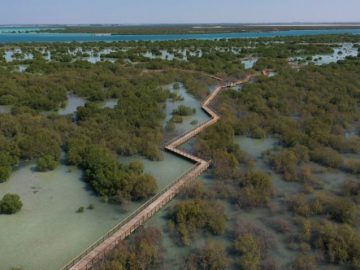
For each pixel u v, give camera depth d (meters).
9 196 27.45
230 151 38.56
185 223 25.34
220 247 22.59
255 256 21.95
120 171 31.50
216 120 49.00
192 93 64.88
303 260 21.58
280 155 36.47
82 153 35.38
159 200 28.28
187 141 42.56
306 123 46.41
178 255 22.59
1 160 33.16
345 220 26.12
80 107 49.41
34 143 36.34
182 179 31.91
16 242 23.77
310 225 25.06
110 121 45.00
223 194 29.73
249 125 45.62
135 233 24.92
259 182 30.72
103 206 28.41
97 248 22.70
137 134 42.69
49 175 33.31
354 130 46.34
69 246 23.48
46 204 28.42
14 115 47.00
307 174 32.75
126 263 21.34
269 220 26.48
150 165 35.97
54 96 56.38
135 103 52.72
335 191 30.84
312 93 60.44
